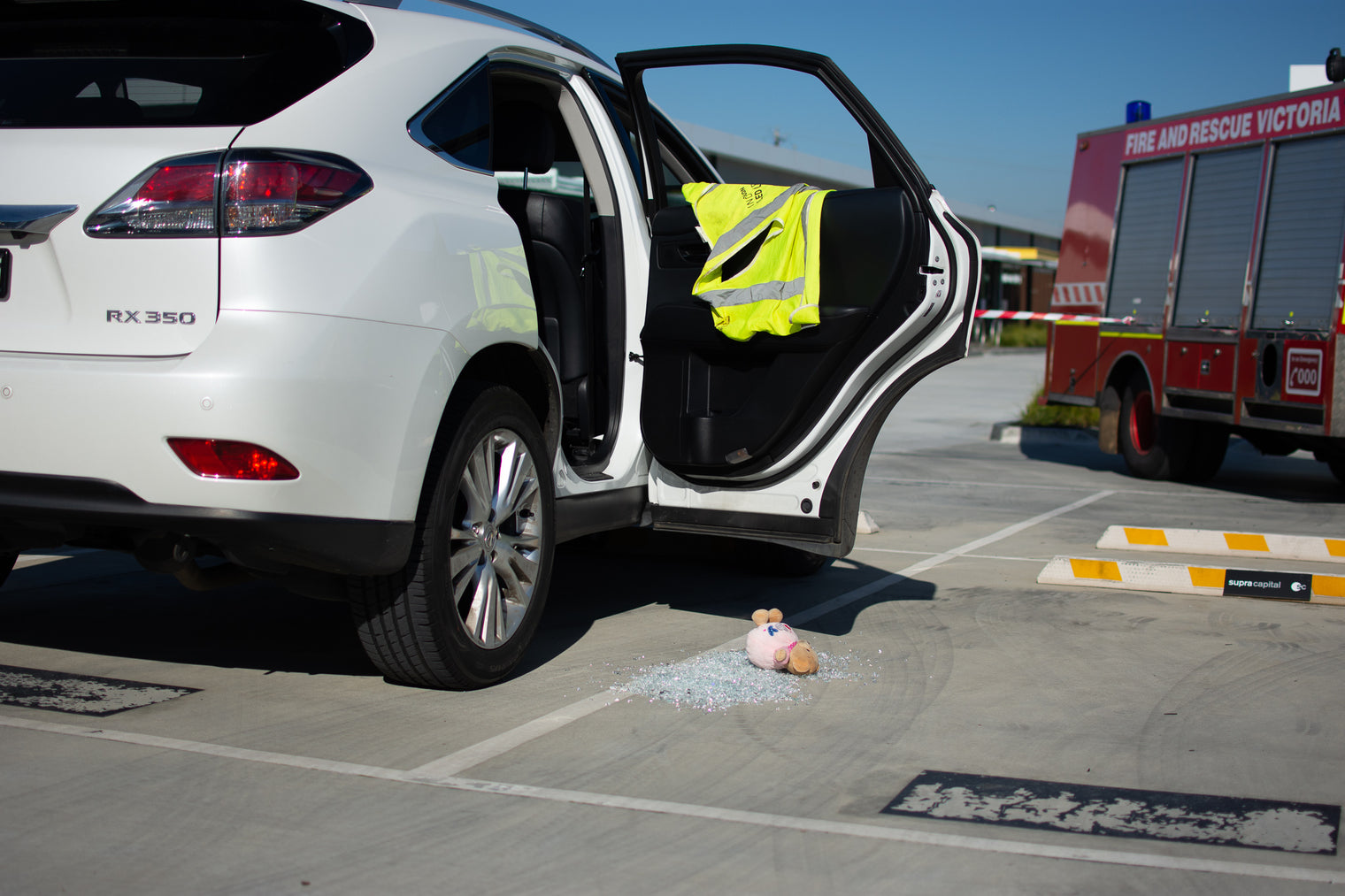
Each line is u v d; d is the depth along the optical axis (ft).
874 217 13.15
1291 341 30.22
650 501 14.84
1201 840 9.24
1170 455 34.86
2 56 11.73
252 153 10.27
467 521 12.21
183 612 15.81
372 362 10.62
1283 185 31.32
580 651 14.40
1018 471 37.19
